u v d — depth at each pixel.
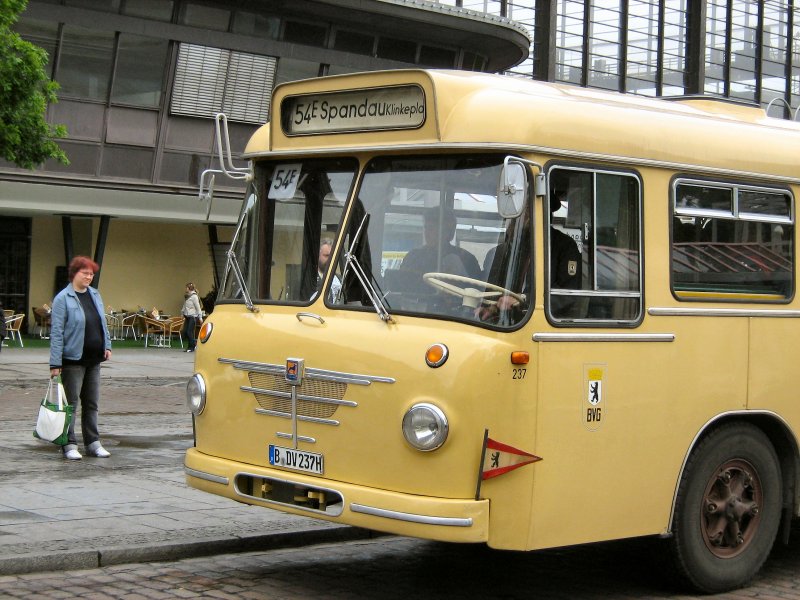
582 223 6.93
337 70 34.31
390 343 6.61
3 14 20.11
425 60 35.59
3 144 20.75
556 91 7.50
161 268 36.03
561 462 6.71
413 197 6.89
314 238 7.30
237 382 7.37
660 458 7.29
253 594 7.20
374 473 6.62
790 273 8.23
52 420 11.69
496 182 6.62
